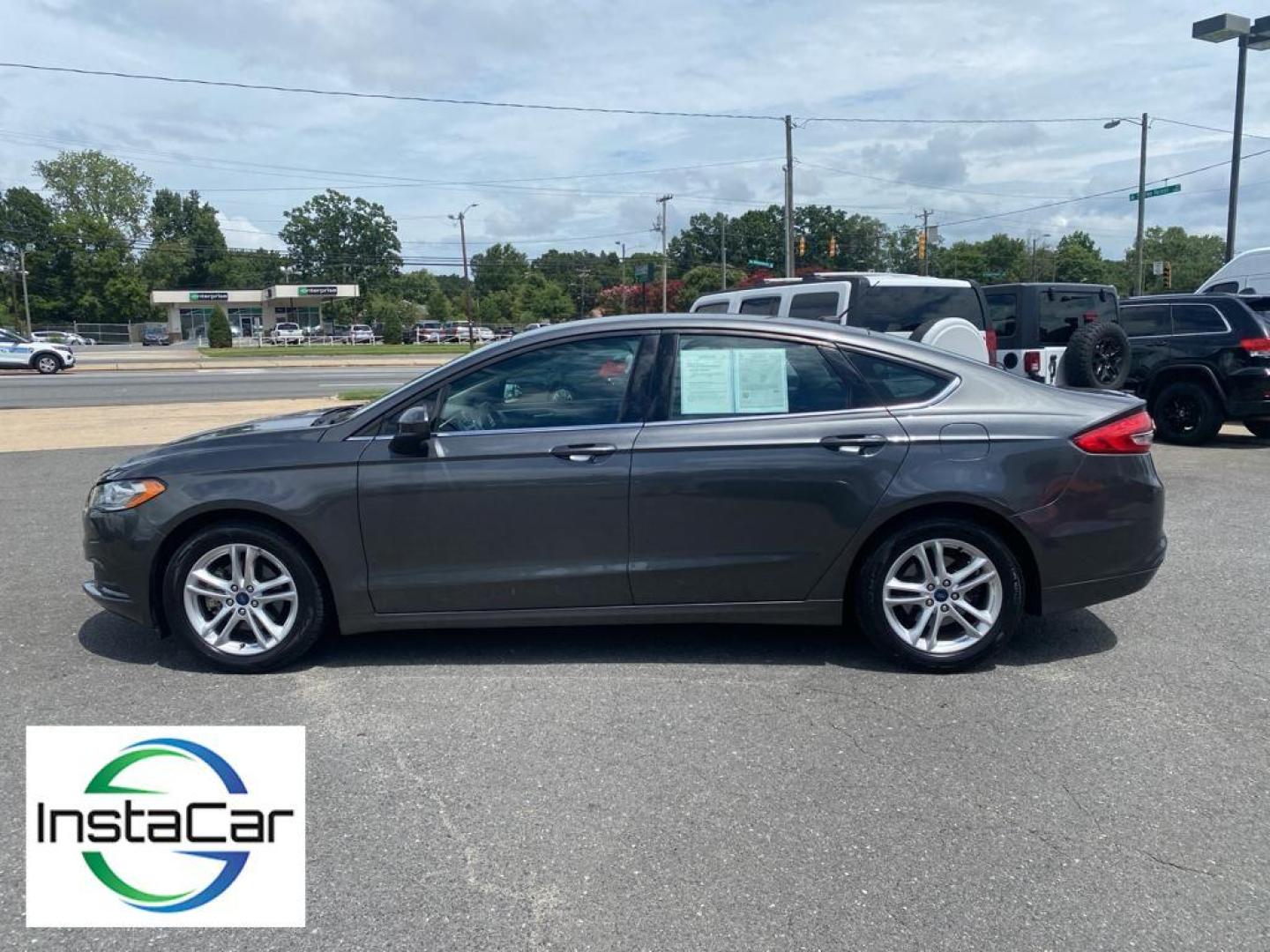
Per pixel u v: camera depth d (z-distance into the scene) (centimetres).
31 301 10081
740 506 450
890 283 948
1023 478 447
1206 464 1090
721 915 281
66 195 11131
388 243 12662
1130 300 1307
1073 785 354
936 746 385
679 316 472
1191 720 409
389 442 453
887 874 300
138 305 10400
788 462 448
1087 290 1138
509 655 486
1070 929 274
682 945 268
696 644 500
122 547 455
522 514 450
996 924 276
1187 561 665
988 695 434
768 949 266
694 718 411
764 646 496
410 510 449
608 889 293
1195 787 353
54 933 277
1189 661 476
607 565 453
